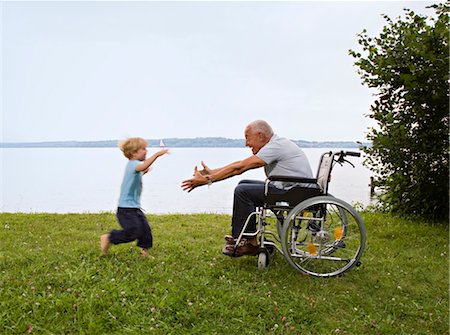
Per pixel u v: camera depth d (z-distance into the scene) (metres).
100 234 6.03
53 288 3.86
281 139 4.57
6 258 4.69
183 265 4.62
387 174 7.49
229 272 4.39
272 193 4.42
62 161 70.69
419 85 6.43
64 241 5.58
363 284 4.31
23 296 3.66
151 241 4.79
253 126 4.69
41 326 3.26
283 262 4.80
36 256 4.72
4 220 6.93
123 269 4.35
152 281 4.12
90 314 3.36
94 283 3.99
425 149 6.79
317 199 4.28
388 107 7.11
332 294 4.01
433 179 6.95
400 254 5.29
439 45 6.45
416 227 6.58
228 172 4.43
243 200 4.52
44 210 15.08
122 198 4.70
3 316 3.34
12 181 31.05
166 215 7.79
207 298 3.73
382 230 6.41
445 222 7.02
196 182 4.43
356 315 3.66
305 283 4.22
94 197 19.94
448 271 4.70
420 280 4.45
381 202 7.90
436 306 3.85
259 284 4.12
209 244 5.57
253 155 4.55
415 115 6.81
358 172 37.09
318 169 4.98
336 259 4.48
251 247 4.58
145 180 30.55
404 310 3.78
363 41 7.05
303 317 3.54
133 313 3.45
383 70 6.76
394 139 6.84
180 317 3.43
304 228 4.89
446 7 6.81
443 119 6.77
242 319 3.46
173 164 53.94
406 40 6.52
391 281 4.39
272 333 3.30
